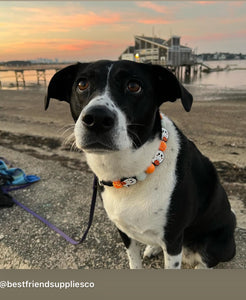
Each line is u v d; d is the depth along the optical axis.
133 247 2.18
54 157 5.23
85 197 3.46
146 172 1.77
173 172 1.82
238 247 2.54
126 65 1.75
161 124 1.89
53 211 3.20
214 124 7.27
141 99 1.72
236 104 11.06
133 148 1.70
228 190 3.55
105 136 1.51
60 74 2.09
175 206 1.81
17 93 20.59
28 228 2.91
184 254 2.42
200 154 2.16
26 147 6.04
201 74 45.00
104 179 1.87
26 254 2.54
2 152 5.41
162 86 1.97
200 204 2.04
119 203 1.86
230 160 4.57
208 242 2.21
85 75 1.80
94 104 1.51
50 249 2.60
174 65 41.56
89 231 2.83
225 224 2.22
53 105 12.38
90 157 1.90
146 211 1.80
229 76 37.97
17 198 3.52
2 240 2.74
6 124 8.69
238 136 6.06
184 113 9.08
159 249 2.51
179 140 1.96
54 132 7.22
